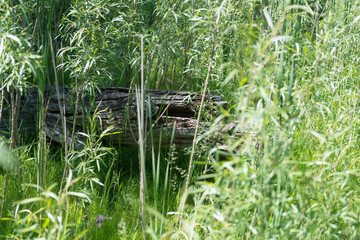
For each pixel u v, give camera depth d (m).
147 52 2.88
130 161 3.24
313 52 1.59
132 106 3.33
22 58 1.79
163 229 2.38
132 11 3.12
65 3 3.77
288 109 1.53
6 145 2.82
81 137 3.36
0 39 1.79
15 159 2.49
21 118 3.47
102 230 2.42
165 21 3.15
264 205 1.48
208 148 2.67
